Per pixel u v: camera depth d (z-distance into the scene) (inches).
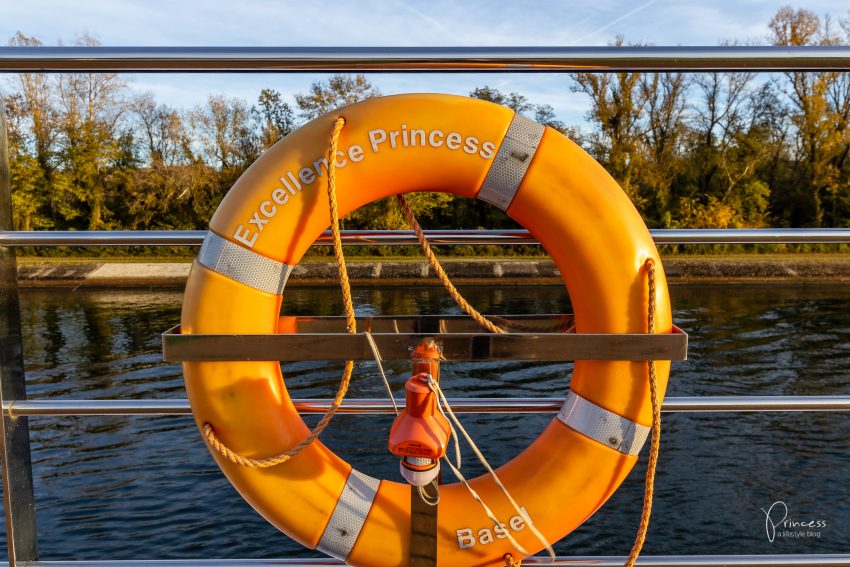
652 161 1159.0
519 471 58.8
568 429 58.0
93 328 681.0
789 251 1017.5
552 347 50.8
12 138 1084.5
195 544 259.0
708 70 58.2
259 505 56.1
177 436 371.6
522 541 56.8
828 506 279.4
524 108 1165.1
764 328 642.8
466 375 475.2
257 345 49.7
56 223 1143.6
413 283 922.7
